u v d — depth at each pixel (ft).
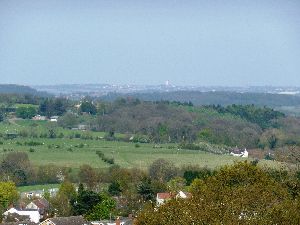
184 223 272.51
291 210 272.31
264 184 328.70
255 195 288.10
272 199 292.81
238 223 261.65
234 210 272.72
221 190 305.73
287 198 311.06
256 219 266.36
